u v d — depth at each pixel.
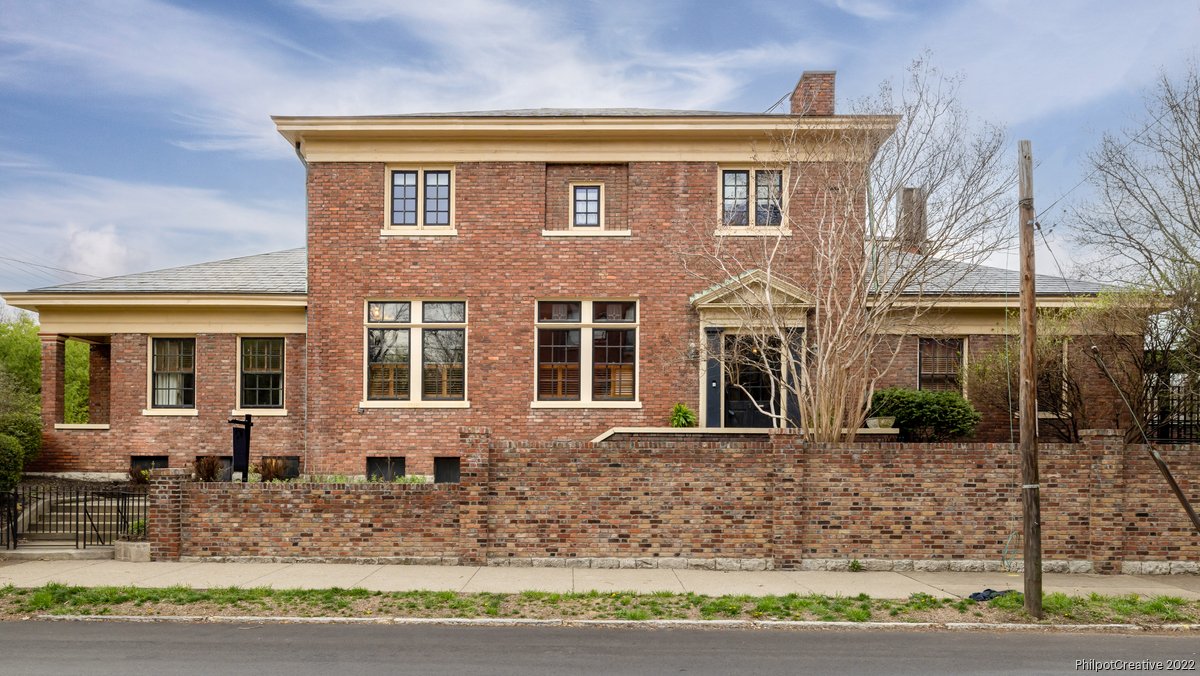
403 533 13.99
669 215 20.09
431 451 19.92
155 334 21.34
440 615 10.67
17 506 15.80
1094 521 13.69
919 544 13.76
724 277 19.62
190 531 14.09
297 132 19.97
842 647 9.44
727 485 13.90
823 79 20.59
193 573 13.05
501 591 11.91
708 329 19.81
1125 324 17.45
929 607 11.16
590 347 20.20
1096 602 11.45
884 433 17.72
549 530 13.88
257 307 21.06
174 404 21.42
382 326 20.23
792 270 19.34
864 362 15.55
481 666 8.50
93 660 8.65
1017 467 13.80
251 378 21.45
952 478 13.84
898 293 15.74
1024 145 11.38
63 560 14.16
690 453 13.92
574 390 20.17
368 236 20.17
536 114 21.38
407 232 20.17
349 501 14.03
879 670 8.48
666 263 20.05
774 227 19.64
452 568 13.56
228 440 21.08
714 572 13.48
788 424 19.38
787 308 18.41
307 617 10.53
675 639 9.75
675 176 20.12
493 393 20.02
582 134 20.05
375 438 19.95
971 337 20.86
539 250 20.12
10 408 19.56
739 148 20.03
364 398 20.03
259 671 8.25
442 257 20.14
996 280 21.45
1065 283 20.53
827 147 17.33
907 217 16.09
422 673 8.22
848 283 18.19
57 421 21.36
